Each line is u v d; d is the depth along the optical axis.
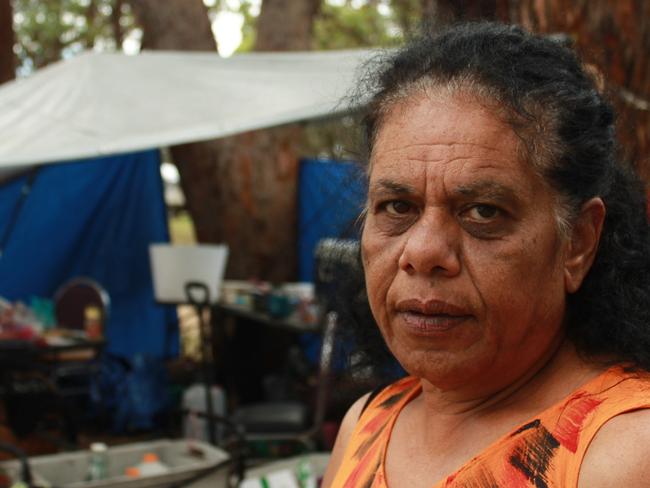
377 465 1.07
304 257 7.23
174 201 10.36
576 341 0.95
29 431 4.88
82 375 6.06
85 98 4.37
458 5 1.29
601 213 0.92
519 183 0.86
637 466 0.77
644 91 2.33
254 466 3.72
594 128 0.91
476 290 0.87
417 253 0.88
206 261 5.02
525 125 0.87
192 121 4.15
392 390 1.20
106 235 6.89
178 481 2.83
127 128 4.10
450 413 0.99
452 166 0.87
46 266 6.75
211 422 4.14
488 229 0.87
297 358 5.95
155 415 5.87
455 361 0.89
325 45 10.66
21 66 11.11
